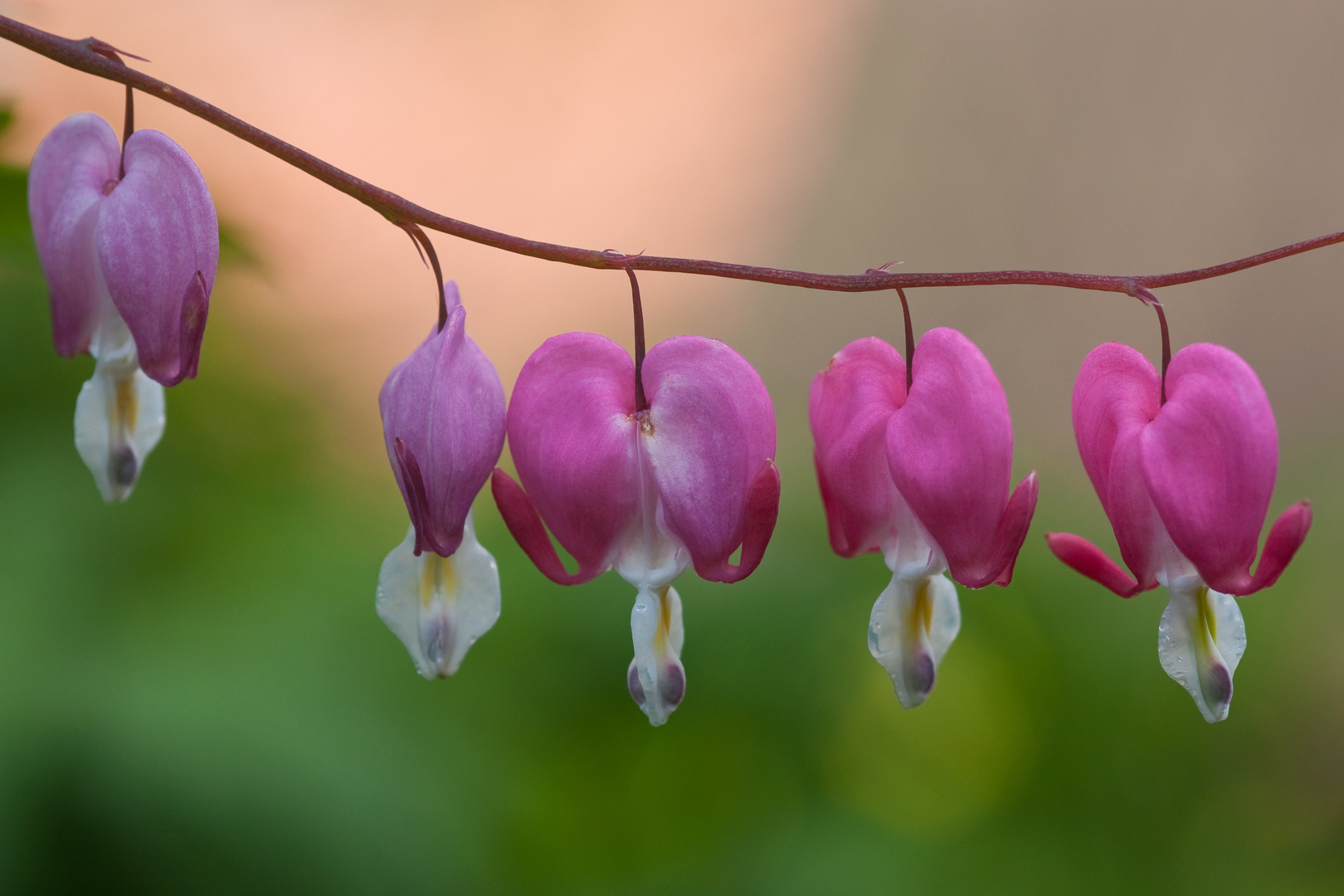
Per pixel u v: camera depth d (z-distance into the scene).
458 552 0.47
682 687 0.47
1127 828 0.67
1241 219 1.30
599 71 1.45
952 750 0.68
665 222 1.43
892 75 1.40
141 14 0.69
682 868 0.62
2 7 0.50
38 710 0.52
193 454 0.56
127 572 0.54
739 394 0.46
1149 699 0.70
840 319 1.26
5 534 0.53
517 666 0.59
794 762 0.66
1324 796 0.70
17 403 0.53
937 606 0.48
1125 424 0.47
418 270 0.92
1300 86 1.31
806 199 1.42
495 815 0.55
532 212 1.42
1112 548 0.78
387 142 1.38
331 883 0.53
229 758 0.52
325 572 0.56
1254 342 1.26
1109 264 1.34
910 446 0.46
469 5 1.42
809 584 0.69
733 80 1.46
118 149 0.47
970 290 1.24
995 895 0.62
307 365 0.58
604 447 0.47
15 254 0.51
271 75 1.28
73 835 0.51
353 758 0.54
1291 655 0.75
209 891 0.52
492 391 0.46
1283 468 1.01
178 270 0.46
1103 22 1.36
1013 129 1.36
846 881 0.61
